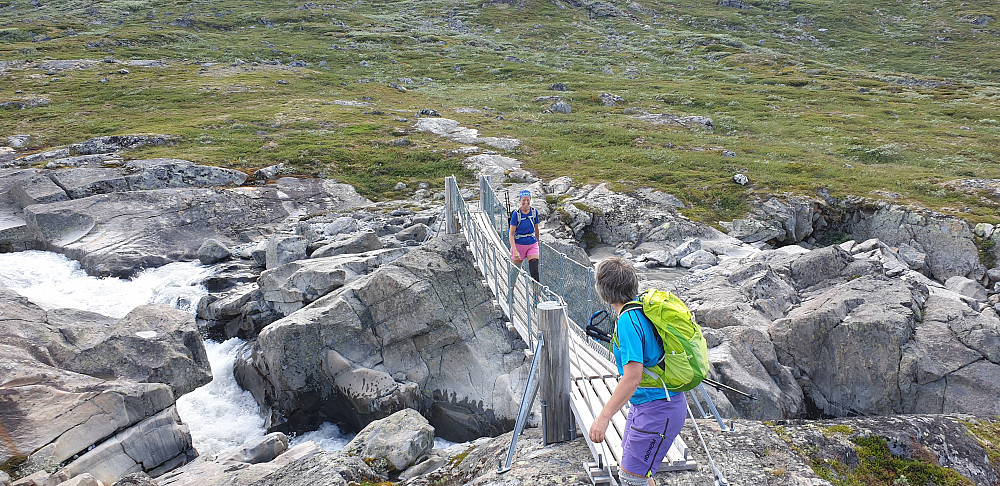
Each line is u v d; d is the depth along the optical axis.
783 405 12.12
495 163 30.67
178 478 8.93
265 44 74.06
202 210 23.78
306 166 30.20
